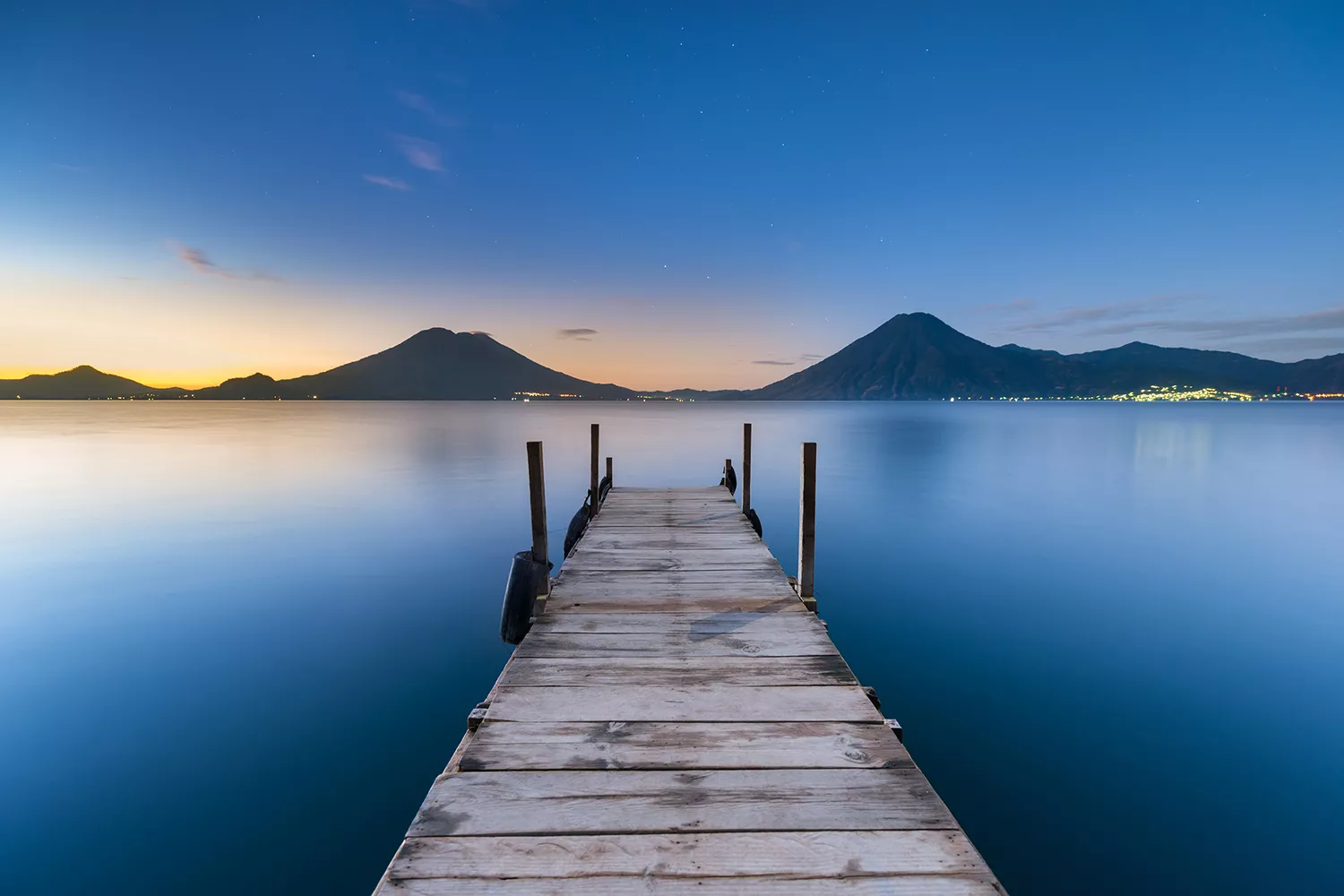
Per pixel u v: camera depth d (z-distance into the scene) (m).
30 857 4.61
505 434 56.28
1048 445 44.38
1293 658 8.01
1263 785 5.40
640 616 5.08
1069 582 11.51
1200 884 4.33
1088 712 6.65
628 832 2.55
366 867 4.52
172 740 6.16
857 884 2.31
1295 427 69.81
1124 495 21.28
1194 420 92.31
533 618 5.00
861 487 23.42
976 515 17.88
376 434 55.41
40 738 6.18
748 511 9.46
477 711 3.53
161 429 62.53
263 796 5.32
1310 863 4.51
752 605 5.36
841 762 3.04
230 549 13.67
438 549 13.76
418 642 8.59
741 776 2.93
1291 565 12.67
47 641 8.58
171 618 9.48
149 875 4.44
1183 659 7.99
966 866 2.40
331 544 14.22
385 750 5.99
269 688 7.24
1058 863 4.53
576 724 3.38
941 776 5.55
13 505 18.78
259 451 38.00
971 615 9.70
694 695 3.71
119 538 14.73
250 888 4.32
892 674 7.58
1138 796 5.30
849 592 10.85
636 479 25.25
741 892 2.27
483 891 2.27
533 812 2.66
